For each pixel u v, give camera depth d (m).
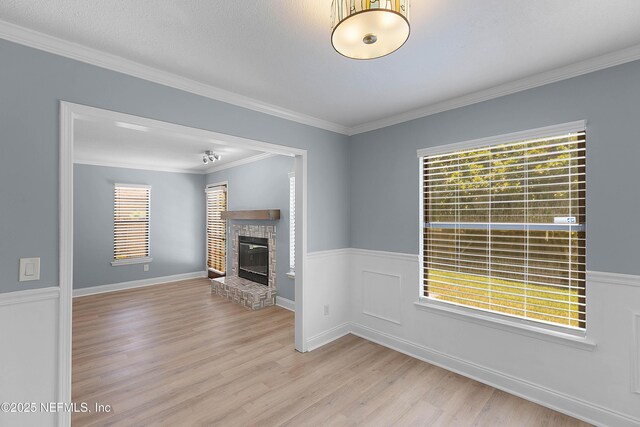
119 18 1.60
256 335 3.58
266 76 2.28
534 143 2.32
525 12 1.55
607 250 2.00
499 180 2.51
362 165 3.51
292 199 4.58
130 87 2.08
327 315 3.38
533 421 2.07
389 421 2.07
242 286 5.02
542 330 2.23
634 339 1.89
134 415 2.13
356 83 2.40
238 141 2.66
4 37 1.64
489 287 2.57
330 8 1.52
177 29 1.70
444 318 2.79
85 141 4.13
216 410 2.20
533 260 2.34
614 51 1.93
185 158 5.37
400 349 3.13
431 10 1.53
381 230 3.32
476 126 2.60
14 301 1.66
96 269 5.54
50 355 1.75
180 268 6.57
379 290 3.33
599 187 2.02
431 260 2.96
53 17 1.59
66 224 1.81
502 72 2.21
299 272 3.19
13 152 1.67
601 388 2.01
